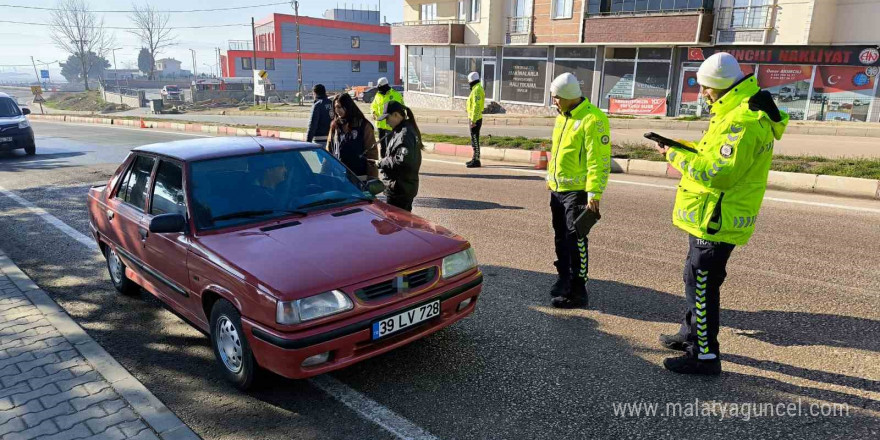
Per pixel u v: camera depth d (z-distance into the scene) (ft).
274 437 10.21
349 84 221.66
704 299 11.55
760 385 11.38
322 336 10.26
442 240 12.63
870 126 59.11
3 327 14.37
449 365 12.58
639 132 60.34
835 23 61.62
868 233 21.17
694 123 64.80
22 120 48.80
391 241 12.23
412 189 17.30
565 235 15.39
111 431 10.15
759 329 13.74
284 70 210.79
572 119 14.29
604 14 77.71
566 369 12.21
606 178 13.82
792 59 65.51
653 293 16.19
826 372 11.75
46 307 15.61
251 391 11.76
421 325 11.70
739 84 10.37
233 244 12.03
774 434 9.84
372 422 10.57
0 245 22.41
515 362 12.59
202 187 13.44
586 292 15.44
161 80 312.29
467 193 30.73
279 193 13.98
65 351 13.10
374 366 12.67
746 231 11.05
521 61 91.71
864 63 61.41
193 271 12.36
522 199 28.96
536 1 85.35
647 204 26.76
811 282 16.48
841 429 9.92
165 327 15.05
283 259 11.22
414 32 105.29
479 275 12.97
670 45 72.49
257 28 233.76
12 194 32.45
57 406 10.91
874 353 12.42
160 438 9.96
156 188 14.58
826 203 25.98
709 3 68.03
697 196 11.22
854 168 29.66
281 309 10.16
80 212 27.71
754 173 10.80
